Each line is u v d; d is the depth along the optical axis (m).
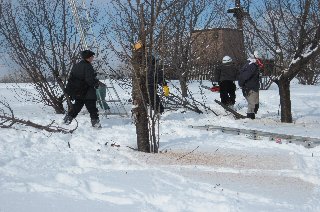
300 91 16.31
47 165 5.66
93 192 4.62
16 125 8.00
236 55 14.24
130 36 6.82
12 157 5.90
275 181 5.17
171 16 6.72
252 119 10.60
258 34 10.61
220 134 8.27
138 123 6.82
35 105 13.16
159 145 7.29
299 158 6.33
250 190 4.78
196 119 10.33
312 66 20.00
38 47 10.89
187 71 14.06
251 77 10.66
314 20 10.04
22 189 4.59
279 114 11.73
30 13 10.88
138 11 6.43
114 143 7.20
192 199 4.36
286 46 10.93
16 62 11.20
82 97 8.52
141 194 4.50
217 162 6.10
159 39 6.72
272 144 7.44
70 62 10.89
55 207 4.07
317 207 4.23
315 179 5.26
